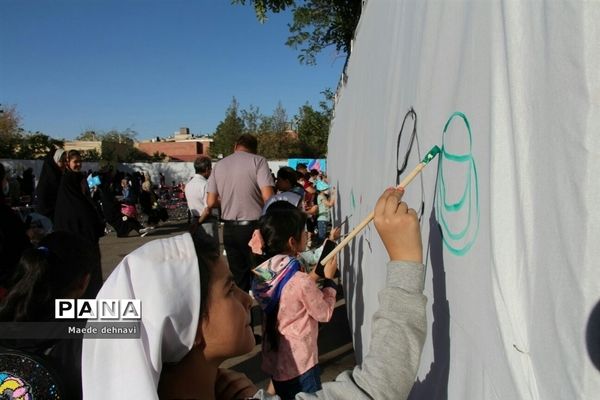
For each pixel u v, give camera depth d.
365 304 3.12
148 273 1.01
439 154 1.49
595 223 0.65
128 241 13.27
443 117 1.46
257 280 2.74
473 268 1.15
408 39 2.11
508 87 0.93
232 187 4.77
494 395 0.99
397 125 2.27
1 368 1.17
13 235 3.30
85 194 4.99
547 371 0.77
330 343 4.64
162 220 16.23
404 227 1.25
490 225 0.98
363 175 3.72
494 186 0.98
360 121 4.20
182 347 1.04
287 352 2.65
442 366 1.40
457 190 1.29
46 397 1.14
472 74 1.20
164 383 1.08
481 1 1.15
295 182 5.30
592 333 0.65
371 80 3.43
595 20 0.66
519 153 0.87
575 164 0.69
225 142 46.41
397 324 1.19
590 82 0.67
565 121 0.72
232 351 1.13
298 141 41.84
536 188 0.81
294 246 2.93
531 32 0.84
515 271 0.90
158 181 33.66
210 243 1.16
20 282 1.47
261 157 4.82
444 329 1.39
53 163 5.20
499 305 0.94
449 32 1.45
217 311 1.10
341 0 8.70
